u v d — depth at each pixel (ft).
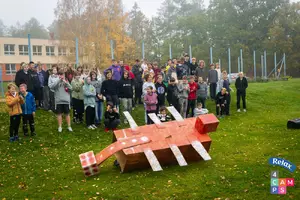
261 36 187.93
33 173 27.94
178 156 26.11
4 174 27.86
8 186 25.13
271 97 68.64
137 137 27.73
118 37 130.41
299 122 39.75
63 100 41.34
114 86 44.88
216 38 192.03
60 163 30.60
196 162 28.50
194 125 29.35
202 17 198.39
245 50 172.35
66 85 41.55
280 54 171.53
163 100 47.37
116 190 23.21
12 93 37.63
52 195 23.02
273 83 93.56
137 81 55.67
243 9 195.83
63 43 135.33
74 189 23.91
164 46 192.85
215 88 60.34
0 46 141.18
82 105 45.50
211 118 28.27
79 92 45.06
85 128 43.45
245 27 193.57
